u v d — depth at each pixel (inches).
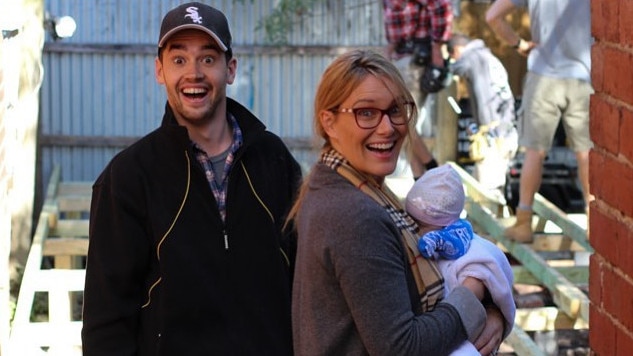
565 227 320.2
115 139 425.4
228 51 159.5
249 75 431.5
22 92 344.2
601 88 134.6
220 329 151.9
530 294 315.6
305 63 432.1
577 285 304.2
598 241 137.1
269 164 159.9
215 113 157.9
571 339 339.3
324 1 428.5
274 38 424.5
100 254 151.9
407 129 120.9
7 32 274.8
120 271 151.1
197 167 152.7
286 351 155.8
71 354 277.7
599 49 134.8
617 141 129.0
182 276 150.3
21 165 340.5
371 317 112.7
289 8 418.6
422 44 377.1
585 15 295.9
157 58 161.8
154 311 152.4
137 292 153.5
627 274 126.7
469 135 389.1
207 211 152.9
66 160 425.7
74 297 362.6
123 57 424.5
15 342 255.6
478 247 124.3
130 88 425.7
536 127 304.0
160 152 153.5
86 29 421.7
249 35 430.0
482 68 381.7
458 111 386.0
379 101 118.5
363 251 113.4
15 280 336.2
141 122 427.2
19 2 271.0
